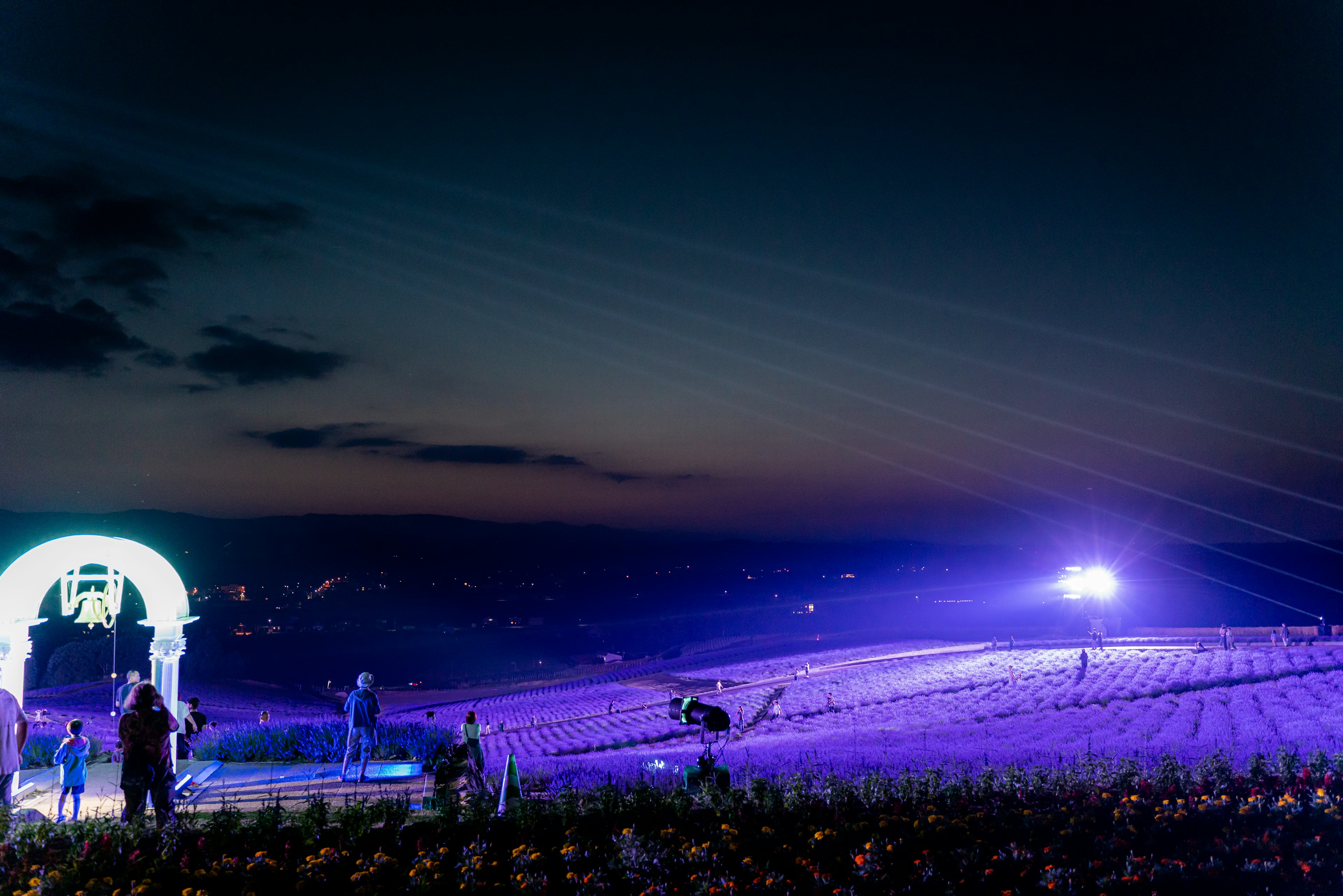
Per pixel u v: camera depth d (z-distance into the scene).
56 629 83.69
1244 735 24.64
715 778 13.23
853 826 11.29
